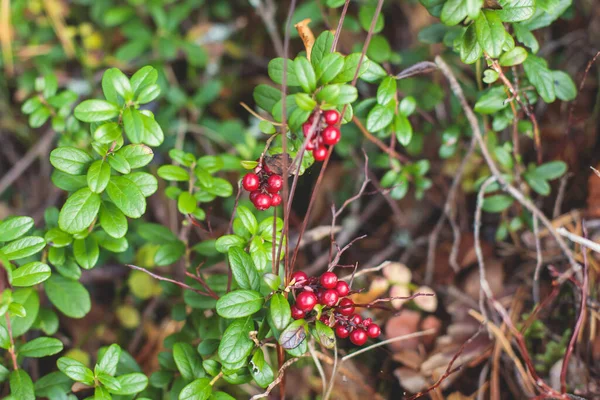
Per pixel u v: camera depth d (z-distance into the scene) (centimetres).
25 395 65
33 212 88
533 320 73
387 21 93
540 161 75
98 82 94
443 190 84
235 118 97
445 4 65
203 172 70
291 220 84
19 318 68
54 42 96
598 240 75
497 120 72
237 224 67
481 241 81
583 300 68
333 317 63
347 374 75
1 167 93
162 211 85
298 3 96
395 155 77
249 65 100
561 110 80
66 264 69
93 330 81
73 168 65
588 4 81
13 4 92
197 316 71
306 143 62
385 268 78
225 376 65
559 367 72
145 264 81
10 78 94
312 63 65
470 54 66
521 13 66
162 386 69
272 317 63
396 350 76
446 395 73
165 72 93
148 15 96
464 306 78
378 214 86
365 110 71
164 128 87
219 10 100
